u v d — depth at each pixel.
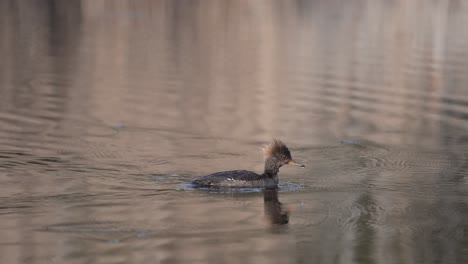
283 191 14.46
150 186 14.30
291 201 13.80
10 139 17.89
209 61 30.19
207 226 12.20
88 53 31.50
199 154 17.27
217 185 14.23
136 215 12.57
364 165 16.70
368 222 12.73
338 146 18.39
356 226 12.49
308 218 12.82
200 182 14.38
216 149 17.77
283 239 11.77
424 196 14.34
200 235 11.80
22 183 14.27
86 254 10.91
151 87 25.16
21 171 15.15
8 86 24.55
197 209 13.05
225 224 12.34
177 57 31.06
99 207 12.95
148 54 31.58
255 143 18.48
